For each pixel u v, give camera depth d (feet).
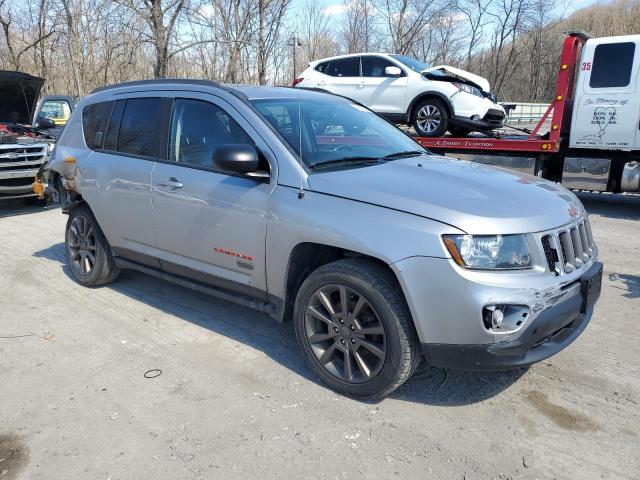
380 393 10.46
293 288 11.85
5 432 9.93
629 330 13.96
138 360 12.55
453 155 31.73
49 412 10.51
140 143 14.83
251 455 9.24
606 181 28.45
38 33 82.28
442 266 9.30
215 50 55.83
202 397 10.96
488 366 9.45
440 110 32.86
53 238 23.80
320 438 9.68
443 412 10.46
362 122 14.40
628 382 11.44
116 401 10.86
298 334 11.57
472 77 33.30
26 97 31.40
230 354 12.81
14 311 15.48
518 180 11.74
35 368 12.21
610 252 20.93
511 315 9.24
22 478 8.75
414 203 9.89
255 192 11.76
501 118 33.68
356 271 10.28
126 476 8.77
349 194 10.52
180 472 8.84
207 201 12.64
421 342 9.77
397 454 9.25
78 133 17.28
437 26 94.43
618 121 27.17
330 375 11.09
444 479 8.66
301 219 10.82
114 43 58.65
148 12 51.01
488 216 9.51
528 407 10.59
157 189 13.85
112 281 17.44
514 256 9.39
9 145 27.68
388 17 87.61
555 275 9.77
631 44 26.23
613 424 10.02
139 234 14.80
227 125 12.69
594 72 27.35
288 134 12.02
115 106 15.99
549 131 30.27
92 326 14.44
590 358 12.50
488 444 9.50
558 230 10.02
